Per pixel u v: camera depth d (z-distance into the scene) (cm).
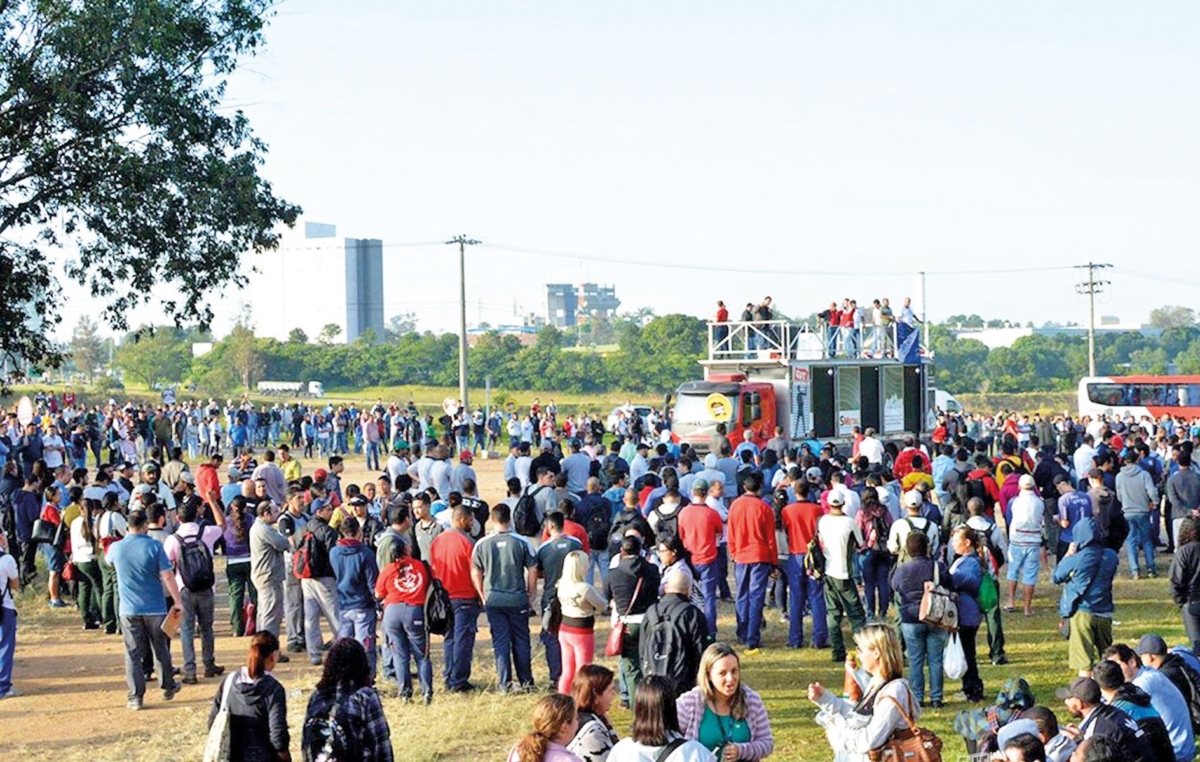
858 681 1009
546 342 13938
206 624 1769
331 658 921
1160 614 2072
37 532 2267
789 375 3716
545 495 2062
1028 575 2083
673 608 1158
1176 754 1091
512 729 1464
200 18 2853
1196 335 15800
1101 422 4497
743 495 1862
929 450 3269
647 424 5400
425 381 12619
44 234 2905
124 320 3036
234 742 961
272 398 11056
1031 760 878
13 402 8050
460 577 1606
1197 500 2372
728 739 896
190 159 2925
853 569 1759
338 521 1912
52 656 1936
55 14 2673
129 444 4966
